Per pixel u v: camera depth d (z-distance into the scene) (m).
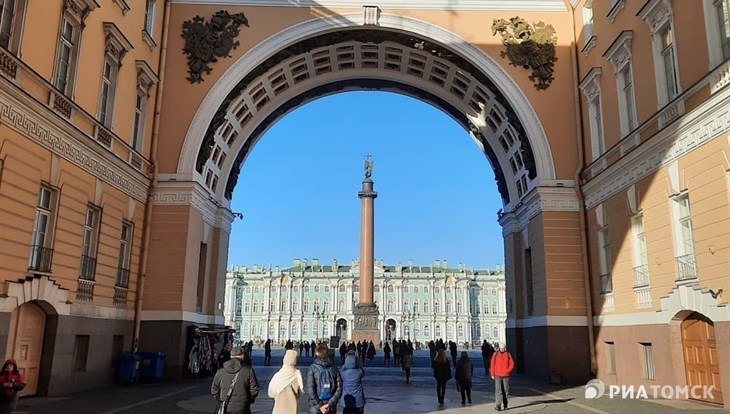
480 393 19.03
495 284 117.38
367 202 57.38
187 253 22.22
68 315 16.42
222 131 25.53
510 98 24.27
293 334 113.06
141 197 21.91
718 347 14.18
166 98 23.56
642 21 18.48
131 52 20.94
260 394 18.23
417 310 114.62
